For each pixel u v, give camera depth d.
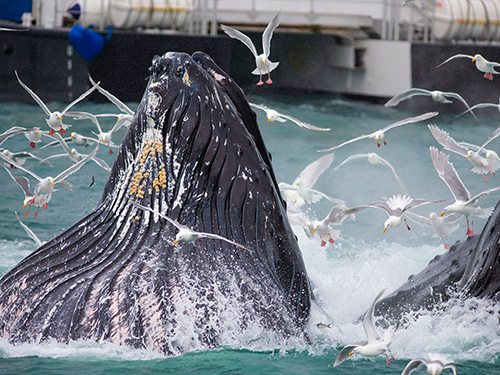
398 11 118.81
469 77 106.88
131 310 21.22
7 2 102.31
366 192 60.34
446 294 25.27
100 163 33.53
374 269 35.22
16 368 20.38
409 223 51.56
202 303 21.58
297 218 33.31
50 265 23.17
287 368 21.42
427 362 16.61
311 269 35.06
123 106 33.78
